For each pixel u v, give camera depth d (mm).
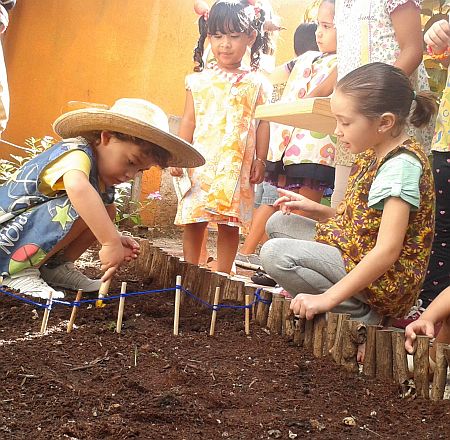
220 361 2723
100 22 9406
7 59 9539
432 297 3701
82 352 2670
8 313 3068
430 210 3025
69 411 2074
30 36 9523
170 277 3773
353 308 3127
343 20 4047
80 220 3451
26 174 3445
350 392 2523
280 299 3133
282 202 3605
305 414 2270
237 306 3201
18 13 9555
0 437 1884
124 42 9359
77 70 9430
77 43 9445
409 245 3020
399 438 2146
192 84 4742
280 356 2854
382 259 2846
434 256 3695
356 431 2172
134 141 3385
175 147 3430
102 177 3492
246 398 2361
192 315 3336
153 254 4055
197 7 5027
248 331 3113
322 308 2857
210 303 3504
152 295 3623
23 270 3422
